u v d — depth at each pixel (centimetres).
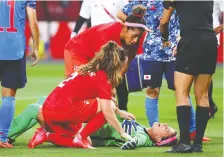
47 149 2420
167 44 2447
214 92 4806
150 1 2819
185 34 2328
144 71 2881
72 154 2305
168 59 2842
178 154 2317
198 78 2370
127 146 2419
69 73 2578
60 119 2428
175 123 3328
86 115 2430
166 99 4381
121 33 2467
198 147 2392
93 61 2405
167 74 2861
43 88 4891
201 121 2392
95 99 2425
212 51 2345
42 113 2444
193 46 2319
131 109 3869
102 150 2403
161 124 2519
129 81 2898
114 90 2498
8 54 2481
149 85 2894
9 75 2508
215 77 5912
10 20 2492
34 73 6216
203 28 2325
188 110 2344
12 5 2488
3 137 2492
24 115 2486
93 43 2531
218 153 2366
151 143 2508
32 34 2552
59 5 8238
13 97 2525
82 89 2409
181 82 2341
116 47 2389
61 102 2419
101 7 3034
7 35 2488
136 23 2423
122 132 2425
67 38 8006
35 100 4147
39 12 8144
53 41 8038
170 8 2352
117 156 2267
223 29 2697
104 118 2425
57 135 2450
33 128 2997
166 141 2503
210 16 2347
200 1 2323
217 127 3194
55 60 7912
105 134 2503
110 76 2381
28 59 7550
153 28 2836
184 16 2330
